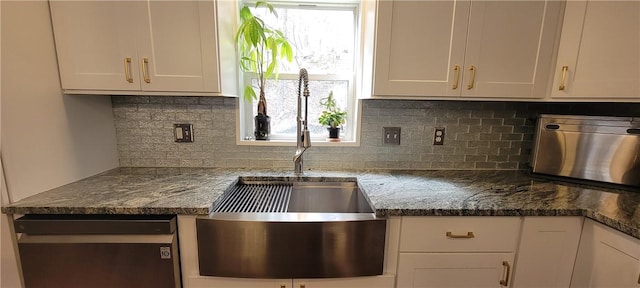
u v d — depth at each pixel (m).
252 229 1.00
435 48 1.23
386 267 1.08
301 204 1.46
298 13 1.62
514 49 1.23
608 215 0.95
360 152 1.62
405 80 1.25
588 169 1.31
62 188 1.19
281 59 1.59
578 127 1.32
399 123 1.59
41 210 0.98
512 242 1.06
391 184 1.34
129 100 1.51
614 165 1.25
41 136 1.12
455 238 1.06
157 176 1.41
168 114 1.54
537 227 1.05
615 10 1.11
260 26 1.40
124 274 1.01
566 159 1.36
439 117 1.59
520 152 1.63
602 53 1.16
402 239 1.06
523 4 1.20
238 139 1.58
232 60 1.45
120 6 1.17
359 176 1.48
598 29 1.15
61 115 1.21
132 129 1.54
